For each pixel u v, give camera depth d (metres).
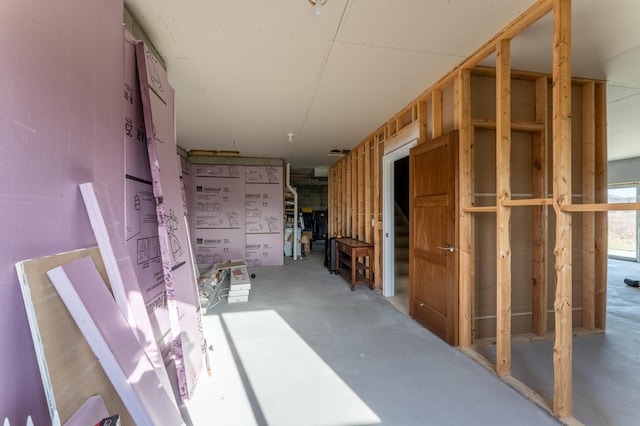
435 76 2.86
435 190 2.89
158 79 2.09
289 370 2.27
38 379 0.96
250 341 2.79
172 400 1.47
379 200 4.71
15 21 0.92
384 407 1.83
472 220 2.68
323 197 12.74
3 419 0.83
